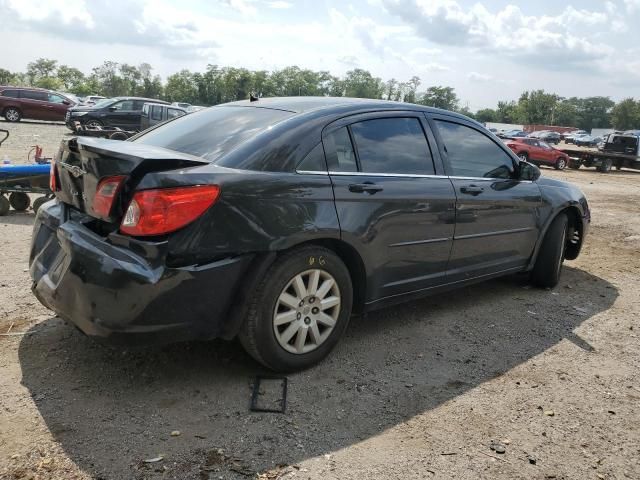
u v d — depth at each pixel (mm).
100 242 2881
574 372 3680
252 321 3102
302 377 3361
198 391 3123
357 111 3713
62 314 3027
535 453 2758
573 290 5535
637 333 4438
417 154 4012
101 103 21891
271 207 3049
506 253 4816
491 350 3957
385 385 3344
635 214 11586
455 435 2871
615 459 2746
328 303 3414
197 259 2848
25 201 7824
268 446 2674
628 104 128500
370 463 2602
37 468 2416
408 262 3893
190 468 2479
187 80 109250
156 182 2750
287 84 120000
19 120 26141
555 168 26922
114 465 2467
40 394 2998
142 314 2760
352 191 3438
